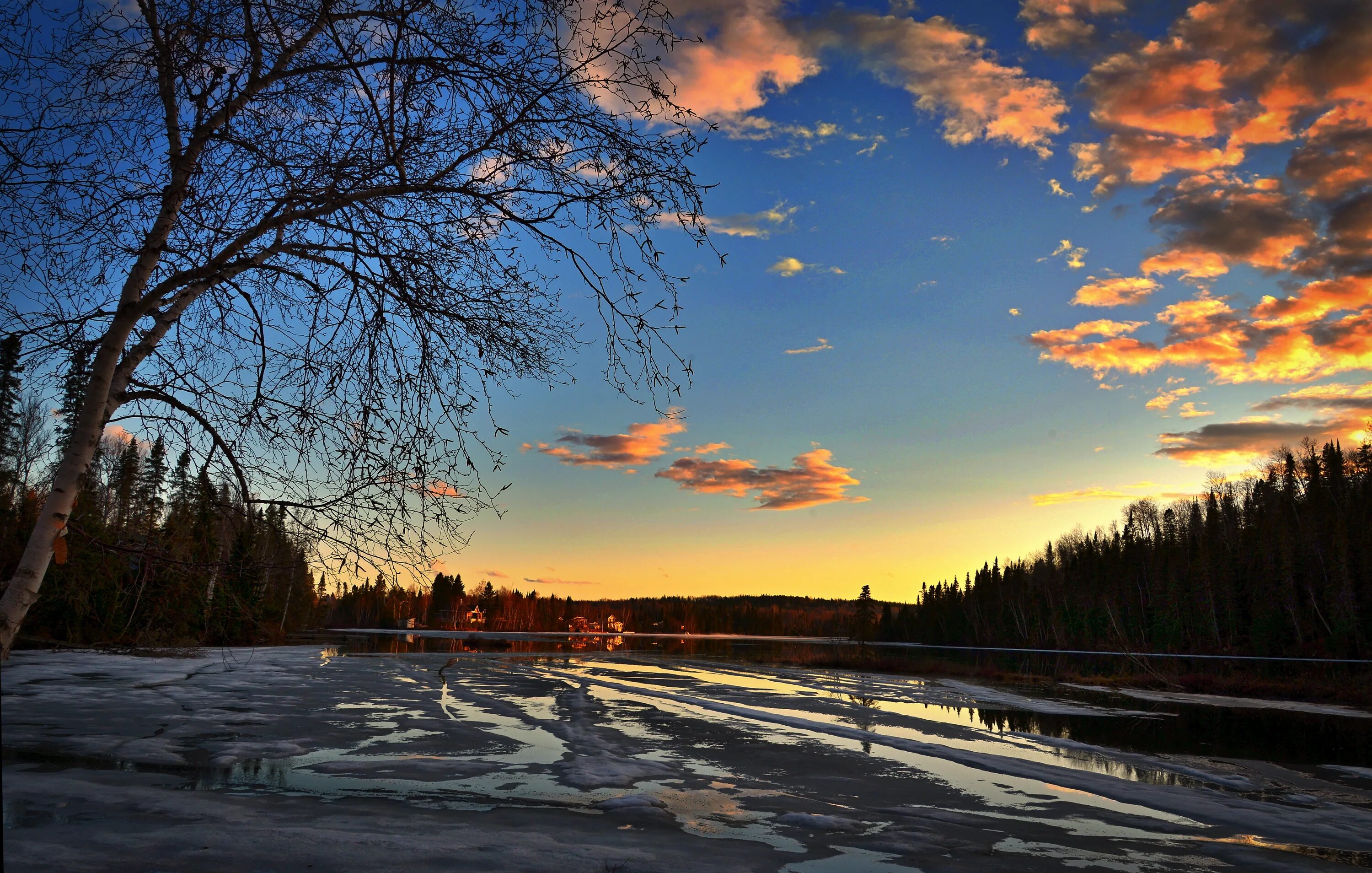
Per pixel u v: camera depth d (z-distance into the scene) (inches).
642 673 1283.2
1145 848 314.2
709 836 289.6
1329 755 617.6
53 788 289.3
